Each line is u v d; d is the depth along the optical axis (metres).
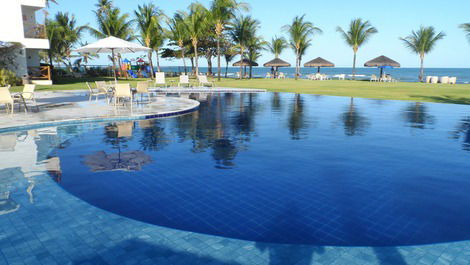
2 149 5.42
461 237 2.66
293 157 4.98
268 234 2.70
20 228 2.76
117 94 9.85
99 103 11.53
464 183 3.89
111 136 6.43
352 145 5.77
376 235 2.69
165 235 2.66
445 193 3.59
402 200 3.40
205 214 3.06
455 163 4.71
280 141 6.05
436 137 6.48
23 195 3.49
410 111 10.28
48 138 6.25
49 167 4.46
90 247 2.47
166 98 13.44
